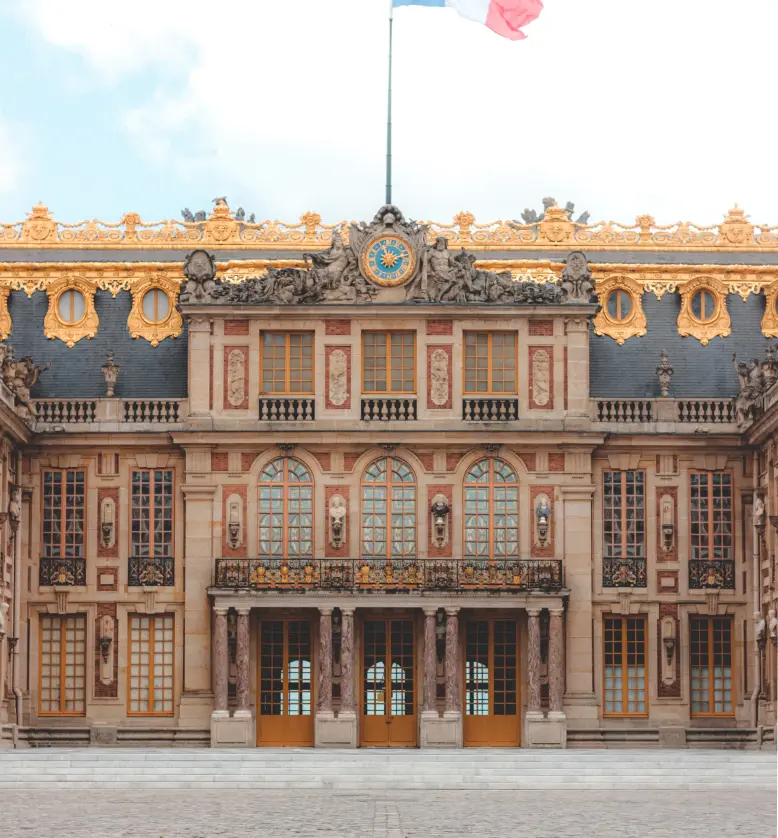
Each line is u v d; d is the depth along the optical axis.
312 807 52.97
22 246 86.06
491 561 80.69
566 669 80.56
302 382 81.50
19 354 84.19
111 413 81.94
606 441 81.75
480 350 81.88
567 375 81.62
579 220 94.94
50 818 49.66
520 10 76.81
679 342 84.62
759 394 79.88
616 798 57.16
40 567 81.56
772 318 85.31
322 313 81.38
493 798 56.91
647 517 82.00
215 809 52.25
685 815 50.97
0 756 67.19
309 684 80.38
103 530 81.56
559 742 79.19
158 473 82.06
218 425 80.88
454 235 86.75
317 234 86.50
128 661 81.25
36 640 81.44
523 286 81.69
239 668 79.12
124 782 61.88
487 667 80.62
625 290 85.25
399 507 81.19
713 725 81.25
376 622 80.62
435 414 81.19
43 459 82.06
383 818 49.56
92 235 86.31
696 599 81.62
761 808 53.28
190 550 80.81
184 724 80.00
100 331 84.50
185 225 86.69
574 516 81.25
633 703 81.31
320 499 81.06
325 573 79.75
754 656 81.12
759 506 80.62
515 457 81.44
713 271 85.50
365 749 76.81
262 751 72.62
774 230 86.94
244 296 81.44
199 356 81.44
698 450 82.25
